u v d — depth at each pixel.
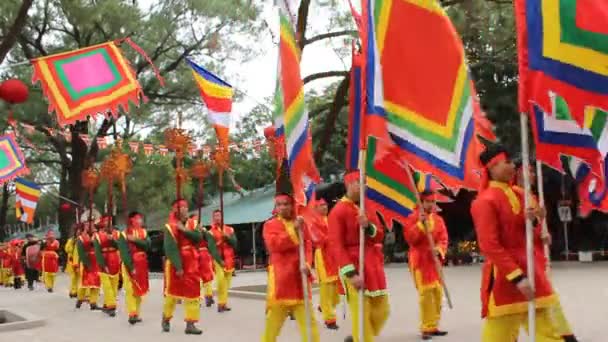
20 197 25.69
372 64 5.99
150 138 31.97
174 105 31.69
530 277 4.87
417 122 5.86
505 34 19.52
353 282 6.22
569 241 25.67
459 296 13.92
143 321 12.52
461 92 5.76
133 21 27.67
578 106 5.06
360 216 6.16
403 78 5.91
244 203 32.06
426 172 5.80
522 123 5.13
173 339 10.20
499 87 21.53
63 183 35.12
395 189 6.66
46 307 16.31
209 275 13.91
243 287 17.39
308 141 6.93
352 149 6.91
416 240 9.08
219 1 27.52
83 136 19.08
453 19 18.36
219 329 11.09
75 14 27.03
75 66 10.12
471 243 25.62
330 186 26.19
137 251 12.59
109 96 10.10
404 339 9.17
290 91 6.89
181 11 28.16
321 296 10.55
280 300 7.21
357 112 6.79
